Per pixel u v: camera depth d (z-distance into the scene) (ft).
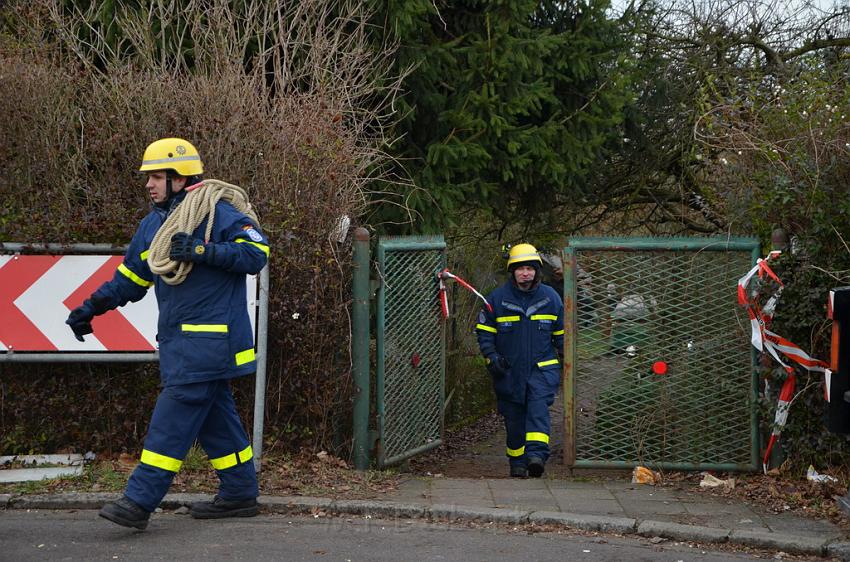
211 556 15.69
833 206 21.26
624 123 43.78
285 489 20.20
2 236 21.65
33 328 21.27
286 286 22.08
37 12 26.63
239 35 28.53
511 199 38.75
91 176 22.39
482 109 32.24
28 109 22.67
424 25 30.99
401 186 31.71
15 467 21.07
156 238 16.84
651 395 23.71
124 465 21.35
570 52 35.04
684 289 23.50
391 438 23.72
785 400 21.98
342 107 25.50
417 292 24.62
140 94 23.06
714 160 25.03
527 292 25.27
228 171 22.66
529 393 25.05
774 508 19.72
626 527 18.17
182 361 16.70
